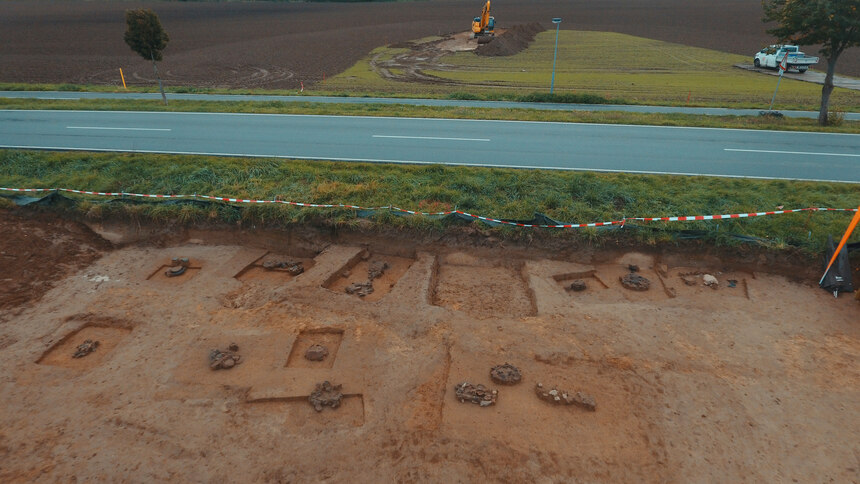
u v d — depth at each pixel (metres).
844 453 5.80
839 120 17.88
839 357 7.32
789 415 6.31
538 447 5.77
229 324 7.86
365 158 13.74
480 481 5.36
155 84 27.83
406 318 7.98
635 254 9.94
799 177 12.69
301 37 47.97
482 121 17.84
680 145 15.22
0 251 9.48
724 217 9.90
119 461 5.52
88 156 13.27
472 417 6.16
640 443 5.87
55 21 55.53
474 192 11.66
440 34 50.09
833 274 8.87
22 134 15.36
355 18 64.62
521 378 6.81
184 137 15.37
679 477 5.48
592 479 5.43
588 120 18.03
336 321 7.93
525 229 10.18
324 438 5.84
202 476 5.38
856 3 15.95
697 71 34.22
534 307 8.52
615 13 68.19
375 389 6.56
